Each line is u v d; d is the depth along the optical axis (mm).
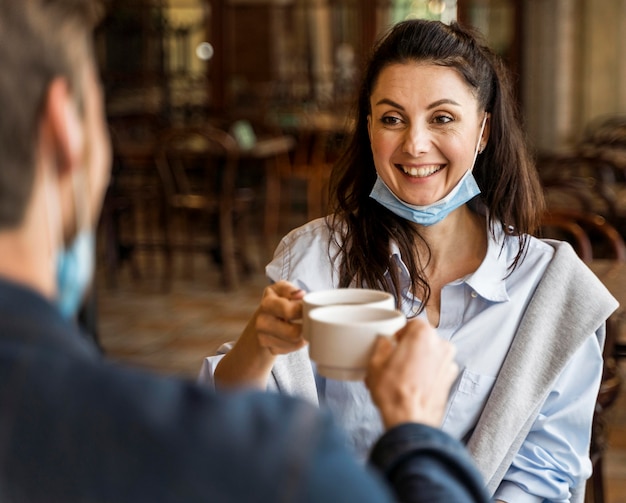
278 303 1094
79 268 637
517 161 1537
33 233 578
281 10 9383
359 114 1566
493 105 1532
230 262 5906
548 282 1478
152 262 6742
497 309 1467
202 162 7391
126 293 5812
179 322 5125
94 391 562
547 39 8547
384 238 1527
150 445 548
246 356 1243
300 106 9258
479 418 1451
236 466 541
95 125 631
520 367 1431
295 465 539
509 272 1493
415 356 790
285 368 1444
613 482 3051
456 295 1498
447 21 1537
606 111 8461
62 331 578
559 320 1460
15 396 554
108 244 5980
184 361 4418
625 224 4445
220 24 9516
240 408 570
